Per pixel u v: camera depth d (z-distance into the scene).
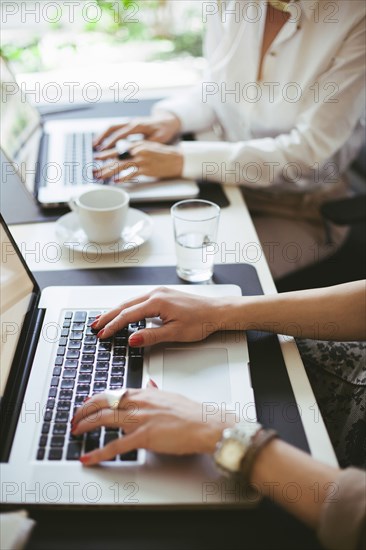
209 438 0.53
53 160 1.12
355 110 1.11
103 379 0.63
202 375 0.63
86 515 0.50
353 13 1.01
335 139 1.11
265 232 1.19
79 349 0.67
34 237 0.90
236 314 0.69
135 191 1.00
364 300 0.70
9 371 0.62
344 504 0.48
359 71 1.07
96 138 1.19
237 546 0.47
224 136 1.33
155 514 0.50
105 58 1.79
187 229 0.82
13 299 0.67
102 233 0.85
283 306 0.70
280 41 1.10
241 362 0.65
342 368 0.79
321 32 1.06
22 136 1.11
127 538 0.47
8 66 1.21
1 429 0.57
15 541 0.46
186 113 1.25
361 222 1.00
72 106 1.43
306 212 1.25
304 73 1.12
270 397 0.61
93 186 1.01
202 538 0.48
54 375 0.63
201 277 0.81
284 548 0.47
